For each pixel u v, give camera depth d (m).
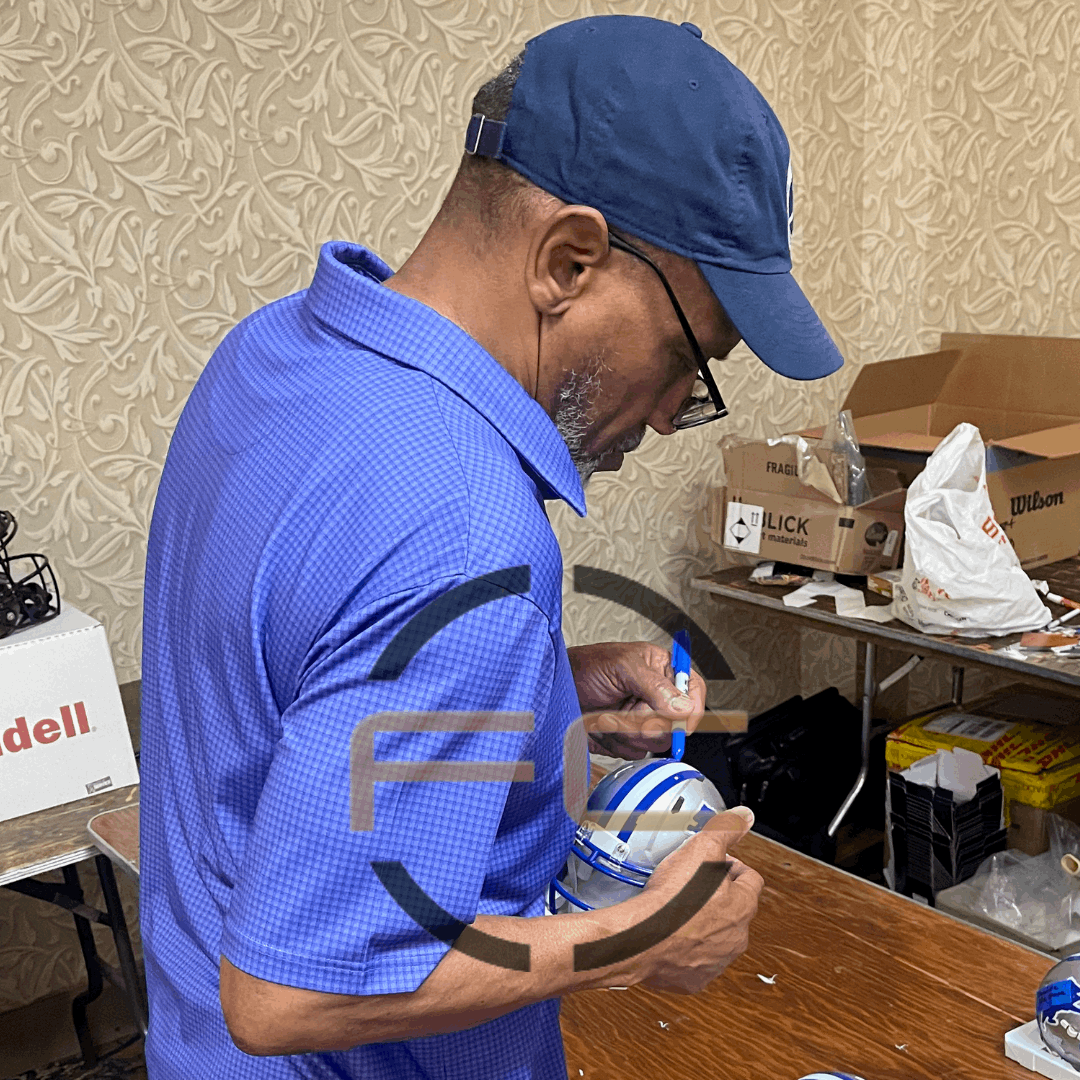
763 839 1.41
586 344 0.76
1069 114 2.85
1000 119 3.00
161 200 2.20
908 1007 1.07
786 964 1.15
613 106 0.70
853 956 1.16
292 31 2.27
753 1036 1.05
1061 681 2.02
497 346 0.75
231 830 0.73
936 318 3.31
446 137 2.53
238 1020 0.61
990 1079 0.97
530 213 0.72
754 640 3.24
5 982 2.28
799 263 3.09
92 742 1.80
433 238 0.77
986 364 2.91
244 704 0.69
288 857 0.60
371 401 0.67
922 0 3.08
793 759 2.84
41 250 2.09
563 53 0.71
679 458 3.01
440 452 0.64
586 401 0.79
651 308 0.75
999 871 2.29
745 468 2.69
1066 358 2.75
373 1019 0.63
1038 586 2.43
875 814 2.91
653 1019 1.08
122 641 2.32
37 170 2.06
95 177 2.12
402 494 0.62
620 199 0.71
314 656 0.63
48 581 2.21
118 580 2.29
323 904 0.60
